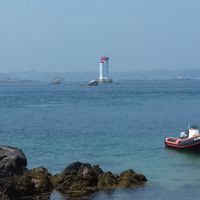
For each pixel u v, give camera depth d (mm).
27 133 104438
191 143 77000
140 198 50156
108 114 154250
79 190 53062
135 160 71250
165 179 58406
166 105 198000
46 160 71562
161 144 87000
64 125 120750
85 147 83812
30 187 51406
